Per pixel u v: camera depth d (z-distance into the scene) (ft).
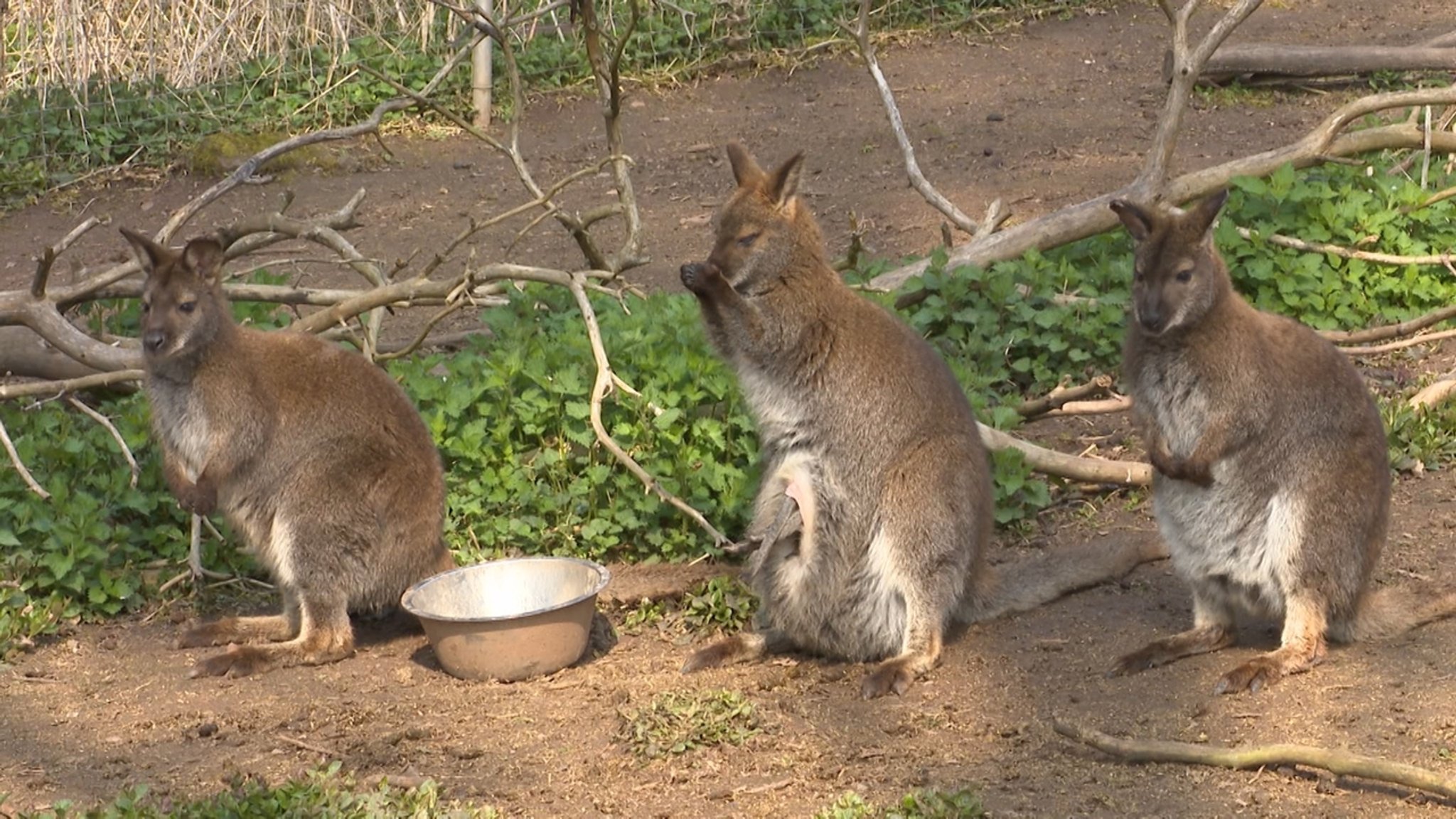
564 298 37.60
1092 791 21.03
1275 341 25.03
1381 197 41.88
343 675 26.43
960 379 34.81
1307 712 23.02
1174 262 24.47
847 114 60.39
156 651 27.61
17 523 29.40
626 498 30.45
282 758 23.04
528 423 31.22
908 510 25.40
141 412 32.60
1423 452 33.04
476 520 30.76
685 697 24.13
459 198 53.98
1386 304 40.16
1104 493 33.24
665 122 60.59
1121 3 72.23
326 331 35.40
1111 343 37.22
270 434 27.09
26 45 58.29
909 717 23.82
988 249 40.32
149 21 59.26
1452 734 22.00
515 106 36.47
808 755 22.53
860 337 25.93
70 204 54.54
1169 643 25.38
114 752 23.43
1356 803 20.44
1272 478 24.70
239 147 56.80
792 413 26.23
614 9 64.85
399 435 27.66
